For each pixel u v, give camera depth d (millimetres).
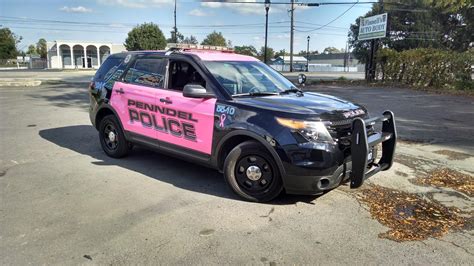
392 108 12805
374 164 4848
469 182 5383
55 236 3707
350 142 4312
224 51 6281
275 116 4297
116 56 6551
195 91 4695
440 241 3676
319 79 31266
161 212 4270
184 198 4691
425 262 3297
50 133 8492
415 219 4156
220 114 4695
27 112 11516
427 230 3900
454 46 48125
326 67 82000
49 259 3303
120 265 3211
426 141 8000
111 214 4215
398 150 7215
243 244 3562
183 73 5320
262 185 4512
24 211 4281
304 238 3689
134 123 5895
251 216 4176
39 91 17953
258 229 3869
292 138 4160
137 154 6711
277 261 3281
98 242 3592
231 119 4590
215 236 3715
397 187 5133
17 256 3348
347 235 3762
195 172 5734
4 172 5676
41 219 4078
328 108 4426
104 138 6602
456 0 21656
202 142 4941
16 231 3809
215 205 4477
